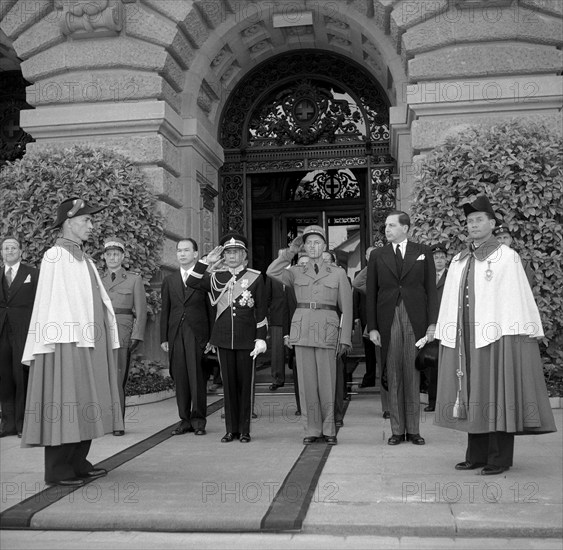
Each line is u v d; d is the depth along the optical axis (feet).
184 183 38.04
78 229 19.08
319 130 44.09
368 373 36.37
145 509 15.72
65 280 18.06
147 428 26.43
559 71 33.47
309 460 20.29
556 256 29.17
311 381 22.90
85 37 35.81
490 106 33.35
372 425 26.32
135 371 33.73
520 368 18.06
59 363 17.60
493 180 30.14
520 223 29.50
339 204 46.68
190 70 38.50
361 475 18.44
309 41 43.01
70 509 15.85
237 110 44.83
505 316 18.12
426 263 22.91
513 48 33.40
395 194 42.96
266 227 47.42
